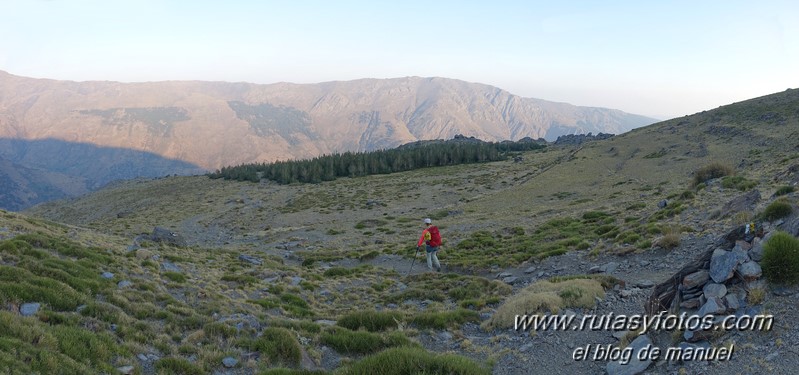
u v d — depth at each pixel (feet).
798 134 238.68
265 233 230.27
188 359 36.01
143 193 497.87
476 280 72.28
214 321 44.50
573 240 92.84
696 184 133.08
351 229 220.84
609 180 258.16
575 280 53.01
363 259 126.00
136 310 43.70
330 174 493.36
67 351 30.63
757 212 63.57
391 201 323.16
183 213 349.82
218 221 304.50
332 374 34.45
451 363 31.32
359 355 41.50
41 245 60.49
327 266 121.70
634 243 76.54
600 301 47.29
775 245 32.42
